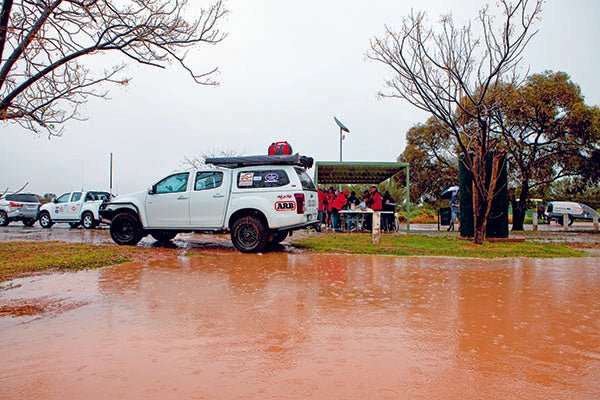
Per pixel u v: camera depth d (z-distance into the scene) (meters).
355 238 13.81
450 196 21.22
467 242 12.87
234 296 5.62
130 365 3.31
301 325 4.38
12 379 3.06
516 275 7.38
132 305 5.13
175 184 10.98
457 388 2.95
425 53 12.45
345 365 3.34
